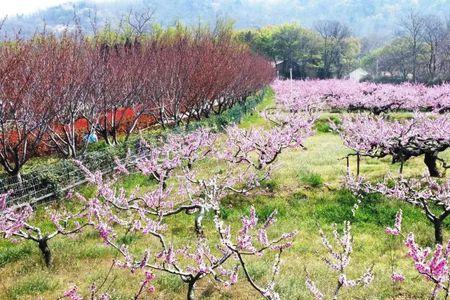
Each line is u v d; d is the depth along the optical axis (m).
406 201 13.18
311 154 20.83
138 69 22.53
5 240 11.42
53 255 10.21
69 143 18.19
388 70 100.75
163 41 33.00
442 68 82.88
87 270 9.50
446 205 11.01
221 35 37.47
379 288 8.64
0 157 14.70
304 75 112.81
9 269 9.66
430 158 15.70
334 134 28.50
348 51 115.50
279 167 17.47
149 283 8.70
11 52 16.17
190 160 15.81
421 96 40.81
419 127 16.27
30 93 15.22
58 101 16.47
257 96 47.34
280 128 17.78
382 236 11.50
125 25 44.03
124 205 10.44
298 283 8.70
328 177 16.31
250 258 10.10
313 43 111.75
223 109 33.78
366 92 50.00
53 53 16.77
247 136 17.33
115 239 10.84
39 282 8.80
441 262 4.88
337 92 47.94
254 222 6.54
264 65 61.50
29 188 13.45
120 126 25.50
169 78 23.64
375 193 14.07
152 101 24.50
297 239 11.41
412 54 94.19
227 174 14.51
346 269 9.49
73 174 14.91
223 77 29.53
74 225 12.10
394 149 15.32
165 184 15.05
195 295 8.41
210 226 12.23
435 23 131.38
